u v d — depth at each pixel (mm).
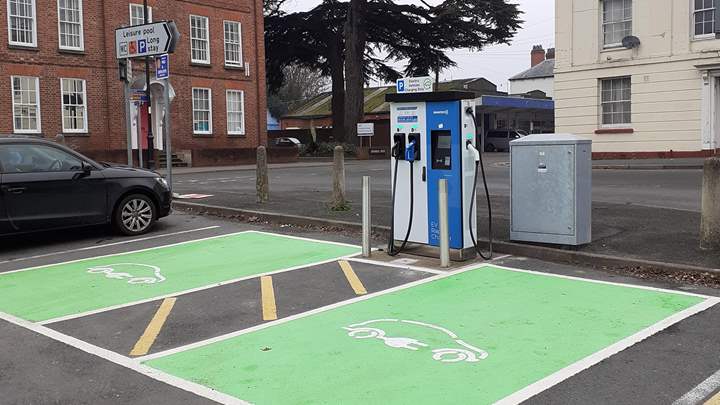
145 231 10898
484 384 4543
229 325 6027
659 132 23812
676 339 5375
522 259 8438
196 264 8648
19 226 9453
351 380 4664
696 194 14266
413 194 8594
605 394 4348
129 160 15836
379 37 41344
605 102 25250
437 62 41719
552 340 5418
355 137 40531
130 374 4883
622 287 7027
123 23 27891
